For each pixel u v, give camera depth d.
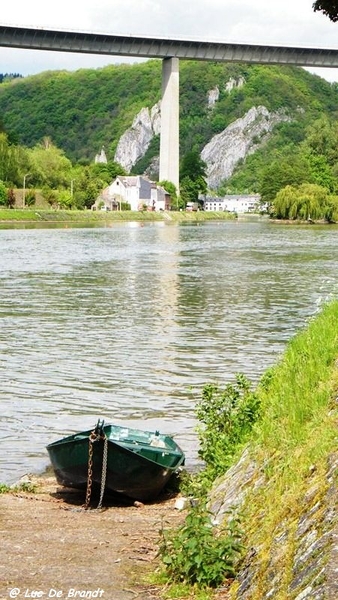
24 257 104.25
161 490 20.88
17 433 27.25
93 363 38.72
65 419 29.06
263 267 91.50
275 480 13.84
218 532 14.16
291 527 11.61
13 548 15.31
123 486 19.48
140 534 16.42
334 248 124.81
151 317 53.78
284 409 16.97
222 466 19.11
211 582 12.70
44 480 22.22
